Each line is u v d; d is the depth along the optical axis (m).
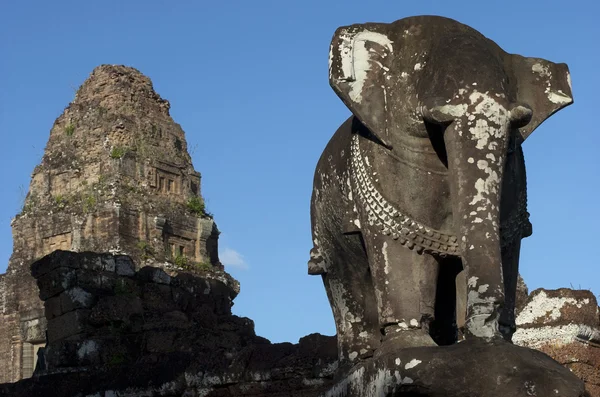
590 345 7.68
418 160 5.25
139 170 41.84
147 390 8.59
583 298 7.71
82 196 41.28
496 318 4.82
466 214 4.93
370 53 5.35
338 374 6.05
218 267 42.53
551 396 4.61
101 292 10.97
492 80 5.03
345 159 5.66
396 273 5.30
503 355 4.71
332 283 6.13
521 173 5.53
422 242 5.26
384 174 5.33
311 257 6.22
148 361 8.87
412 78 5.26
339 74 5.33
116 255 11.30
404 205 5.29
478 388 4.71
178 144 44.03
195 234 42.09
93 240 40.25
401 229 5.27
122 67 44.34
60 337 10.70
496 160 4.95
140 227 40.47
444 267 5.46
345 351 6.07
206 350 8.83
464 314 5.42
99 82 43.81
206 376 8.17
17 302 41.59
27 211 42.41
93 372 9.21
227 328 11.72
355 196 5.47
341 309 6.11
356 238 5.71
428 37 5.31
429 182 5.25
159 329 10.16
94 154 42.22
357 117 5.32
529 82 5.40
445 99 5.01
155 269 11.59
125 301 10.52
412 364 4.86
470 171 4.95
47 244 41.88
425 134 5.22
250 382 7.91
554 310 7.73
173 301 11.69
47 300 10.97
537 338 7.73
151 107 43.94
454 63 5.08
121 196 40.75
